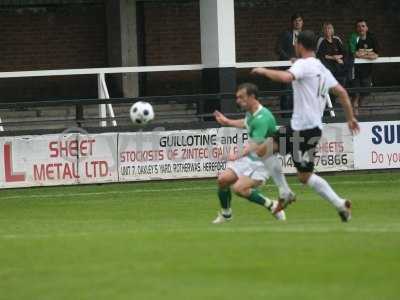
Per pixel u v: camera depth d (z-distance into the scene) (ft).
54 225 103.65
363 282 65.77
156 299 62.85
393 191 132.77
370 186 138.72
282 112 154.71
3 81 177.78
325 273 68.13
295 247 76.18
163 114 173.17
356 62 168.14
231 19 162.09
